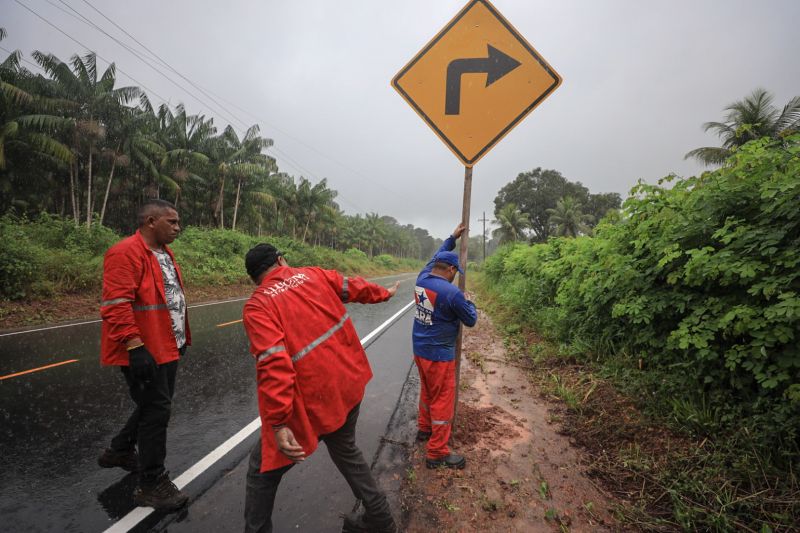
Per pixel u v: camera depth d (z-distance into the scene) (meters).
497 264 15.84
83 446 3.06
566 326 5.91
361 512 2.26
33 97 18.56
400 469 2.80
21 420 3.50
